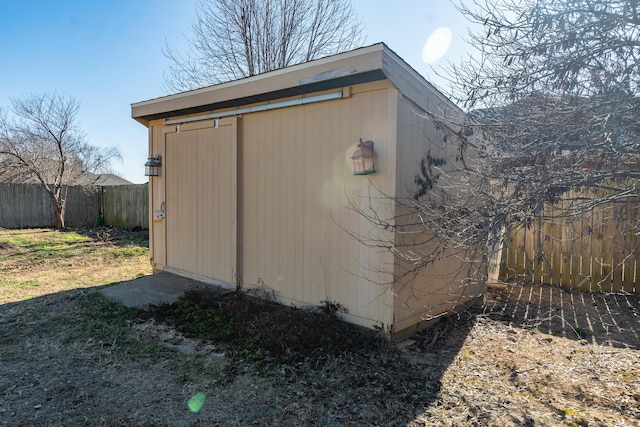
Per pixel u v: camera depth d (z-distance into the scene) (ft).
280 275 14.42
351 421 7.71
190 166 17.79
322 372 9.74
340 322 12.60
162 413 7.91
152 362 10.23
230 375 9.53
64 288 17.63
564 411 8.26
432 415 8.00
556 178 8.38
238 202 15.67
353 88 12.10
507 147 9.21
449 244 10.19
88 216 43.78
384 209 11.44
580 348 12.01
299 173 13.69
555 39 8.59
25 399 8.36
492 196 9.21
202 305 14.30
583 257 18.51
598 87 8.34
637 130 8.05
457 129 13.19
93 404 8.21
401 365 10.42
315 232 13.29
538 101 9.18
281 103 13.98
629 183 9.46
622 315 15.29
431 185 13.09
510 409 8.32
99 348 11.07
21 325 12.82
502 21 9.23
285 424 7.60
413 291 12.51
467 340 12.66
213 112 16.46
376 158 11.59
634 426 7.68
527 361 10.97
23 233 36.24
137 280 17.80
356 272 12.25
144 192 39.29
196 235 17.66
